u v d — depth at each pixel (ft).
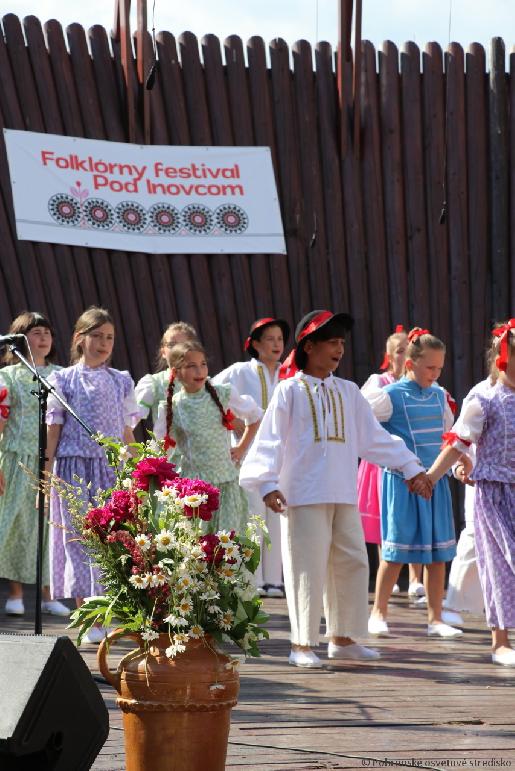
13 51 30.66
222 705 11.64
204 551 11.95
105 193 31.09
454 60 33.78
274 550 27.68
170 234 31.58
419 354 23.65
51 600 24.06
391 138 33.42
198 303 31.78
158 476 12.50
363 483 27.43
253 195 32.32
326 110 33.09
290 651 20.31
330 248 32.91
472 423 19.39
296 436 19.22
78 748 10.32
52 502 20.89
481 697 16.39
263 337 27.76
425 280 33.55
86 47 31.45
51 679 9.94
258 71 32.58
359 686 17.11
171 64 31.99
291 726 14.33
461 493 33.30
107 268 31.04
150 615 11.90
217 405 21.24
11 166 30.22
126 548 11.89
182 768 11.54
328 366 19.47
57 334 30.30
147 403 23.03
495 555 19.27
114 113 31.55
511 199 33.96
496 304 33.91
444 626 22.57
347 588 19.35
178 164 31.86
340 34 32.73
